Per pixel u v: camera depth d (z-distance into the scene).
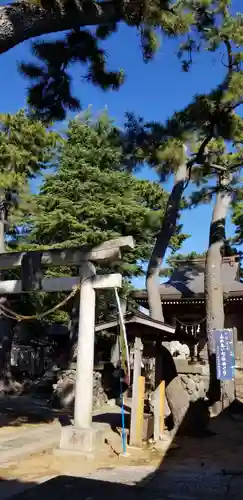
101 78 8.30
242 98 12.16
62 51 7.92
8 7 5.79
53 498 4.97
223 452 9.23
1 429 11.70
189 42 11.02
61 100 8.59
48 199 18.84
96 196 19.16
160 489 6.24
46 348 30.25
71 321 19.61
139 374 9.91
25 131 17.52
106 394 18.06
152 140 13.14
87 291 9.65
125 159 14.21
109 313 19.95
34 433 11.23
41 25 6.11
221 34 11.30
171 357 11.35
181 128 12.80
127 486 5.91
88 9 6.18
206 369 17.31
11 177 17.28
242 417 13.99
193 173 17.23
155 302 15.95
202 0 9.32
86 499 5.00
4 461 8.16
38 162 19.14
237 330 22.38
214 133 13.43
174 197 16.44
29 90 8.48
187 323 22.86
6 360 21.78
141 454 8.93
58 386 16.89
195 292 23.08
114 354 21.62
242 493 6.13
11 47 6.16
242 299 21.67
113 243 9.59
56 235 19.25
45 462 8.14
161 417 10.47
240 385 19.84
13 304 21.61
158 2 6.55
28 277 10.24
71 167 19.61
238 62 13.02
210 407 15.05
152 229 19.73
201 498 5.86
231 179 17.06
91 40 7.80
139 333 10.15
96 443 8.92
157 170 14.02
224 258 25.47
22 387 21.95
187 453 9.11
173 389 11.22
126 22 6.80
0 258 10.70
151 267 16.28
